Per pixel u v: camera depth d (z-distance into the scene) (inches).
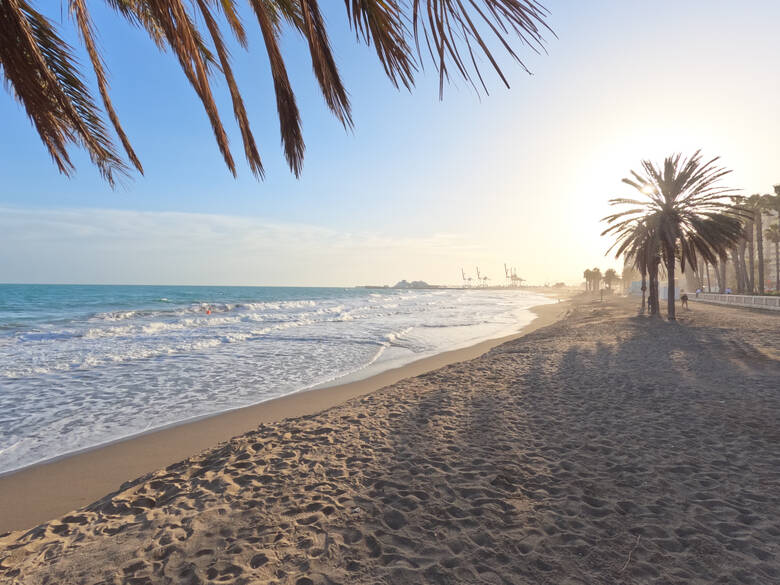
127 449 243.4
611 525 128.0
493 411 263.0
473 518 133.6
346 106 88.0
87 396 369.1
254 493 155.2
